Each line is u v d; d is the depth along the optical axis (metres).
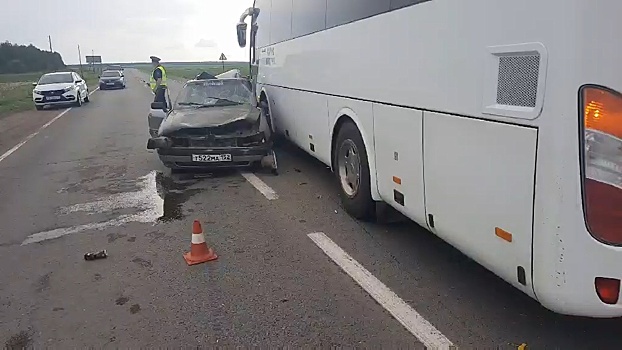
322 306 4.12
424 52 3.98
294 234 5.77
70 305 4.36
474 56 3.31
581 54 2.55
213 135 8.30
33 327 4.03
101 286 4.68
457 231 3.71
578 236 2.69
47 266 5.21
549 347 3.43
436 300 4.13
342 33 5.89
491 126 3.17
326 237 5.62
